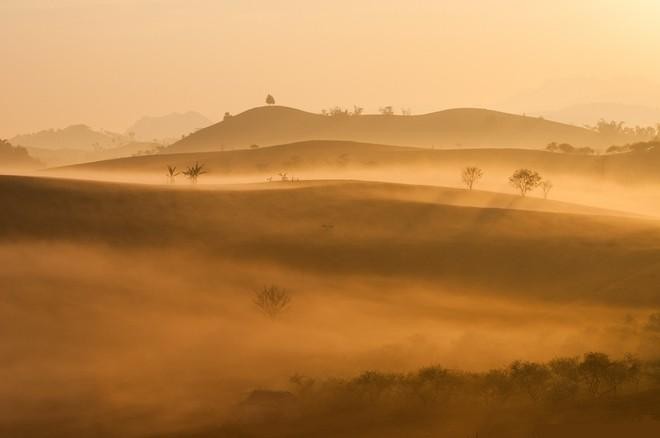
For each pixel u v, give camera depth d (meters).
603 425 178.38
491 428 181.75
